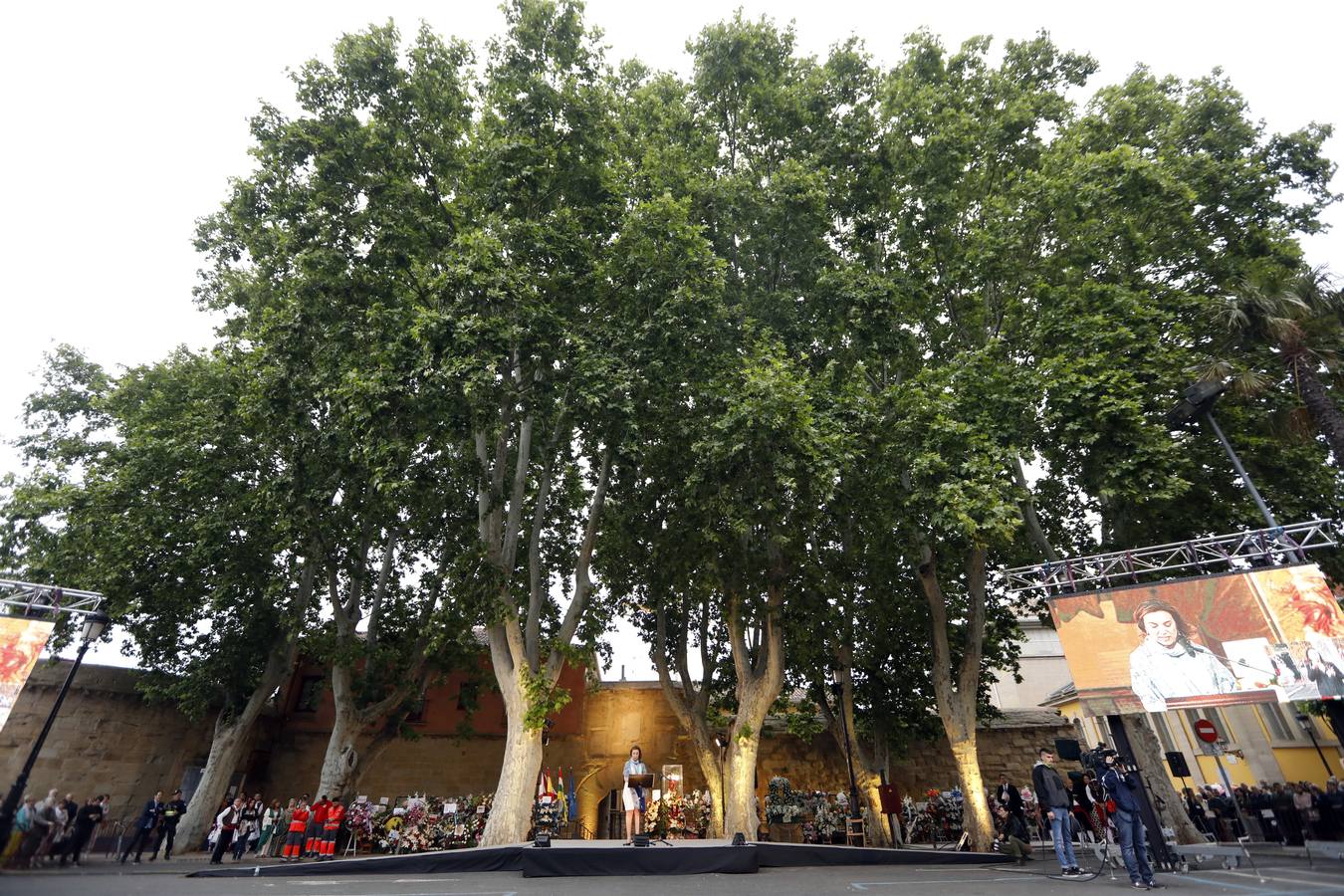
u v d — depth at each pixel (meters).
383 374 12.30
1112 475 12.48
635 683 24.92
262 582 18.33
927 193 17.03
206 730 22.23
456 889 9.23
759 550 15.84
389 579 20.48
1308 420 13.32
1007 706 32.62
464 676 24.78
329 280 14.18
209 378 17.92
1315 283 13.46
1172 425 13.91
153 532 16.41
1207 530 14.04
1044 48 18.56
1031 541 16.39
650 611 19.48
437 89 15.27
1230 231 16.06
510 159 14.29
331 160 14.02
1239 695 9.59
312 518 15.17
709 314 14.52
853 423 14.26
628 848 11.27
